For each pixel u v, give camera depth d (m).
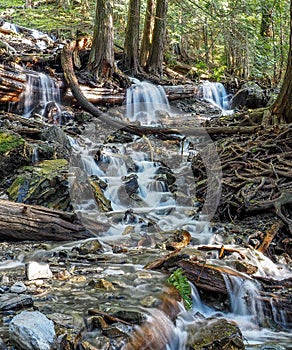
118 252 4.62
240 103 14.63
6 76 10.44
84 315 2.81
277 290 3.62
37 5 24.72
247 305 3.44
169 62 18.75
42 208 4.87
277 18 16.97
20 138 7.13
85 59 14.29
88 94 12.73
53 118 10.81
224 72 18.02
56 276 3.68
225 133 8.25
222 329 2.96
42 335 2.32
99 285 3.41
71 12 22.69
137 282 3.54
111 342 2.50
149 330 2.72
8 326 2.61
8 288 3.33
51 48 15.38
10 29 17.08
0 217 4.51
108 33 13.82
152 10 16.61
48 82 11.63
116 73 14.05
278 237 5.24
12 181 6.54
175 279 3.44
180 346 2.84
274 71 16.89
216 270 3.61
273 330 3.29
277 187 6.02
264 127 7.84
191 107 13.97
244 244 4.88
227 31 9.99
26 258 4.26
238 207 6.00
